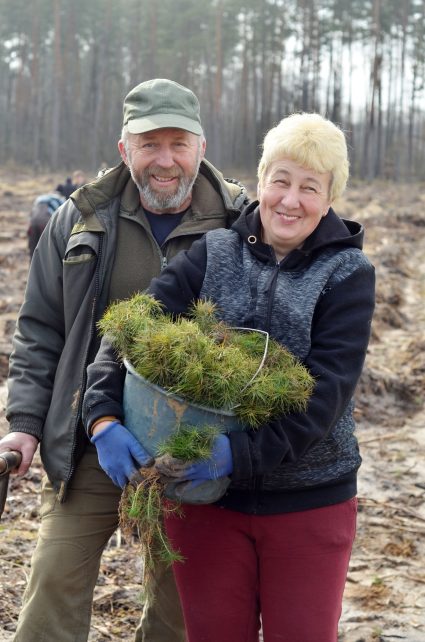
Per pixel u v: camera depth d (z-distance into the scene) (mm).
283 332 2414
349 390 2350
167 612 3018
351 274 2432
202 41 56031
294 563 2422
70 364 2850
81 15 61094
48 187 34406
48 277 2975
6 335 9227
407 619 3984
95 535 2832
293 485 2420
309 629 2365
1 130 68188
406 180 54969
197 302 2488
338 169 2436
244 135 60938
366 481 5785
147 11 58500
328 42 60656
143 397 2295
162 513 2436
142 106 2859
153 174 2885
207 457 2215
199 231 2965
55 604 2750
